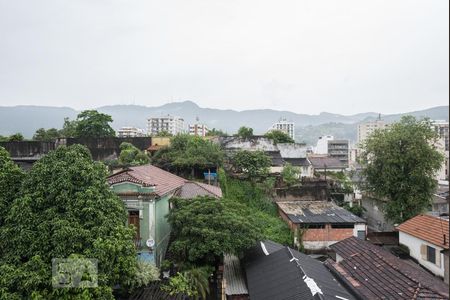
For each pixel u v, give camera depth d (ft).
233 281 65.21
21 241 41.19
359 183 113.91
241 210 70.54
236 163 127.24
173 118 440.04
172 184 82.48
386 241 89.25
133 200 61.67
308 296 46.11
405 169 100.63
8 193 46.37
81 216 44.47
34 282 37.22
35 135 190.19
